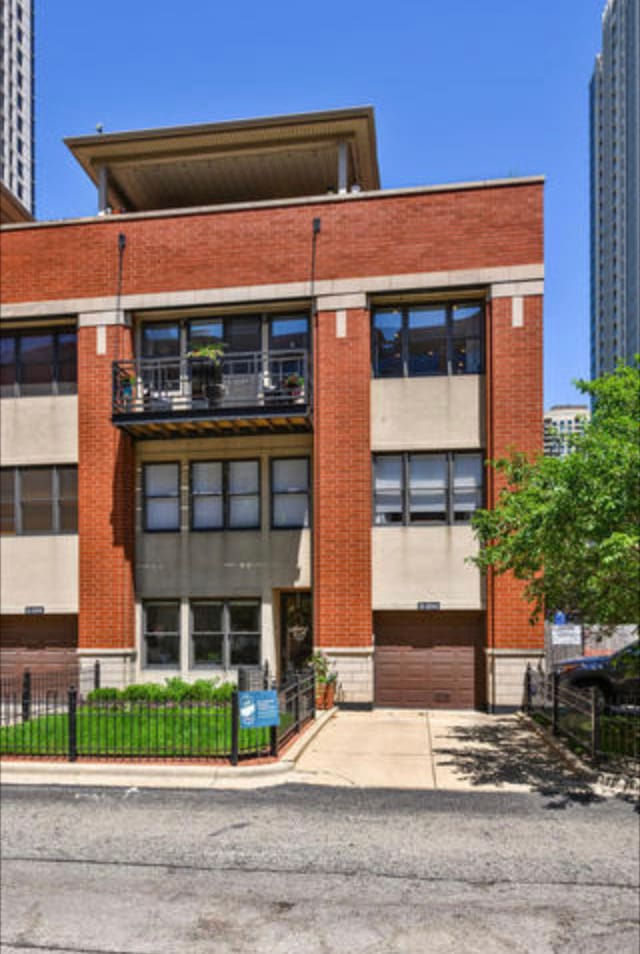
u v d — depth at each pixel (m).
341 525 18.05
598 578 11.73
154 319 19.73
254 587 18.73
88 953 6.21
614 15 126.62
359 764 12.30
